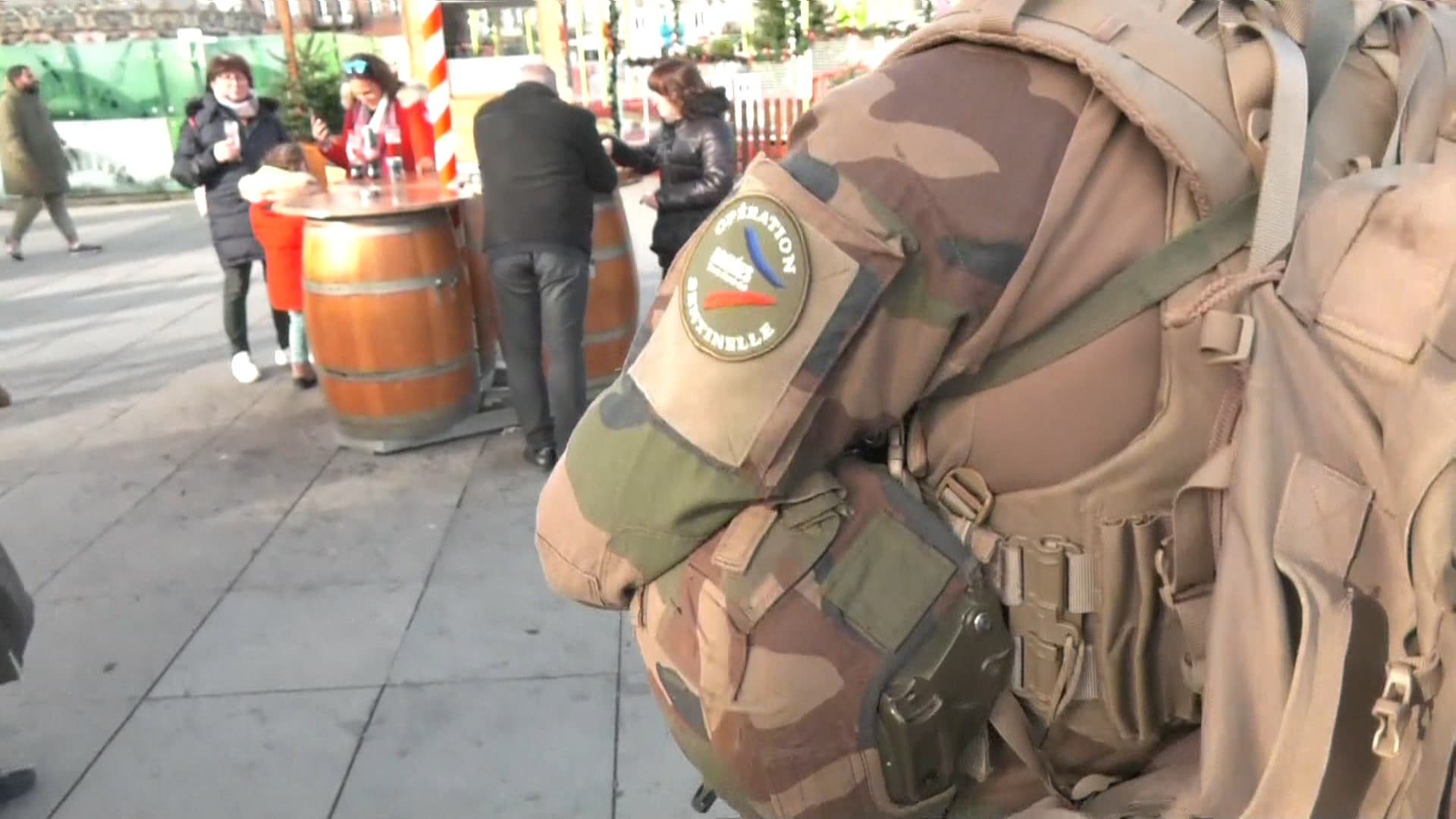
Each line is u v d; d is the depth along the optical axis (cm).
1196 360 94
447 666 311
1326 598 81
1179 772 101
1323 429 86
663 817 245
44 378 633
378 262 455
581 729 279
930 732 100
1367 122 103
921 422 104
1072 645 102
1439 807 73
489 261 434
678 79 524
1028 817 104
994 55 100
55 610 353
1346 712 82
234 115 578
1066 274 95
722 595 100
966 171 94
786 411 94
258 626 339
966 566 101
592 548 108
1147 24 97
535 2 729
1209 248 93
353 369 469
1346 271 87
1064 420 98
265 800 257
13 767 272
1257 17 98
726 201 101
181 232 1223
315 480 457
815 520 100
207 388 599
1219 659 86
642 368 105
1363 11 106
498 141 421
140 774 269
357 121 612
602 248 493
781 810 104
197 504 438
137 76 1571
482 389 530
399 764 269
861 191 94
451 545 390
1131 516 99
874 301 93
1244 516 86
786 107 1145
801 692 99
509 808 251
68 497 451
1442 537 76
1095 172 95
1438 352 80
